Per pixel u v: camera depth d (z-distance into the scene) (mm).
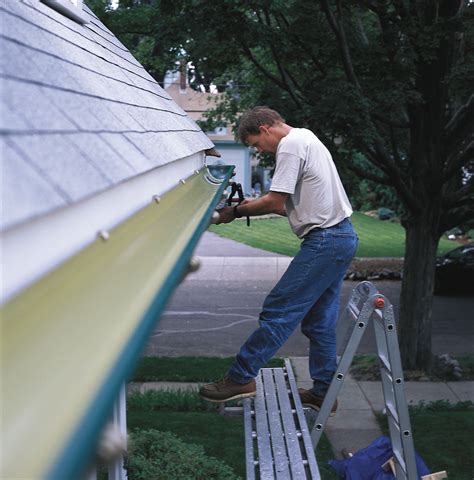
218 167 5660
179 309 16828
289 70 11328
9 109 1523
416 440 7852
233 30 8898
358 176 10766
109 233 1825
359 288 4734
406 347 11094
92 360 1181
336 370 4391
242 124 4160
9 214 1170
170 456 5715
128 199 2143
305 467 3814
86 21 4492
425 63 10180
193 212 2877
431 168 10648
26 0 2947
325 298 4426
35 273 1315
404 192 10648
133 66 5207
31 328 1160
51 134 1658
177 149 3332
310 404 4609
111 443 1390
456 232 30516
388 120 10039
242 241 27453
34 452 892
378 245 27016
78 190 1526
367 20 12055
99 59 3625
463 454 7477
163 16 9477
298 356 12234
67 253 1506
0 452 880
